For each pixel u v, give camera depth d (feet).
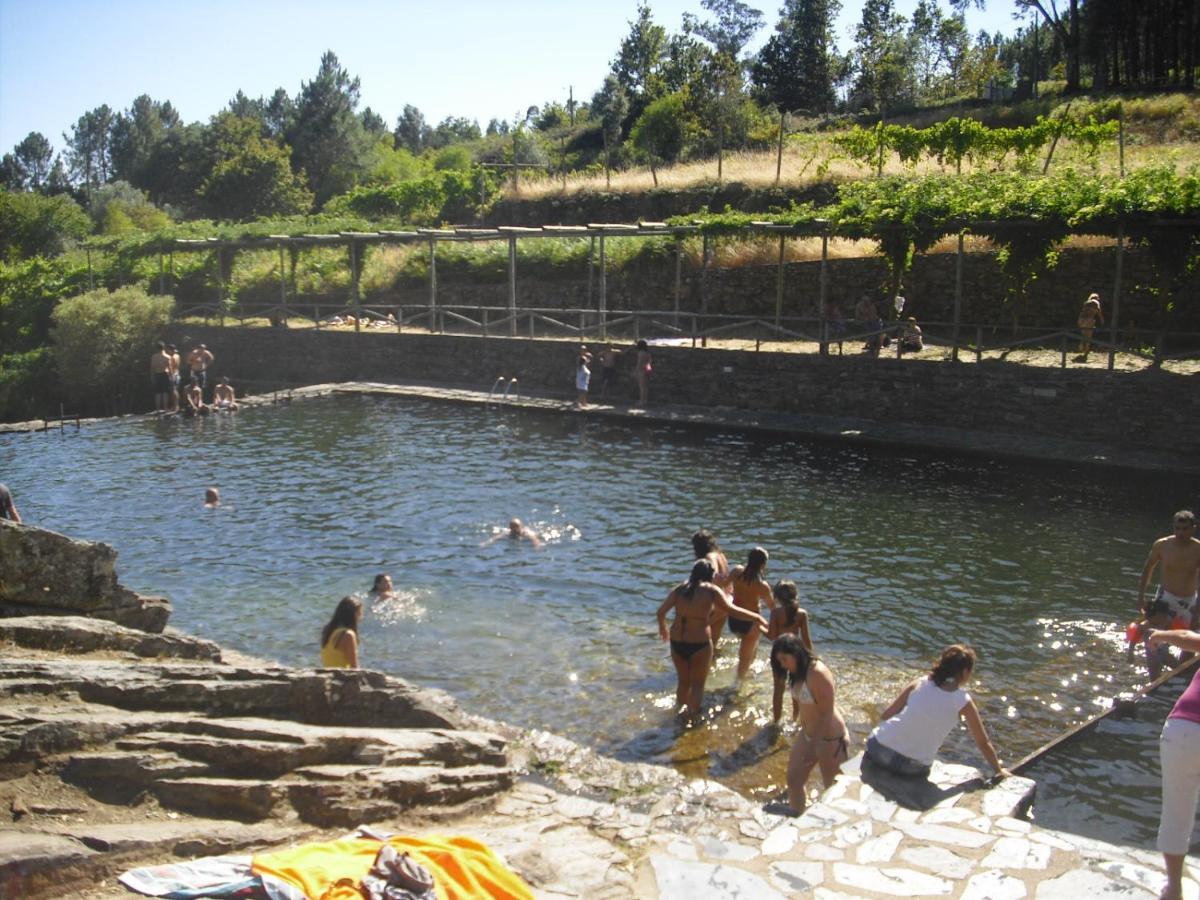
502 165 185.37
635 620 40.22
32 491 65.05
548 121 297.33
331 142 268.62
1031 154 105.60
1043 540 49.19
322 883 15.55
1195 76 156.25
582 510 56.49
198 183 258.37
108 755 18.99
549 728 30.94
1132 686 32.96
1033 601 41.22
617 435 77.92
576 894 16.79
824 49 209.26
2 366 129.80
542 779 24.64
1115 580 43.50
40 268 150.92
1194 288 82.33
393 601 42.63
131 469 71.20
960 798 20.93
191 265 145.79
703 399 86.33
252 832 17.93
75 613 27.89
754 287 106.32
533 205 150.82
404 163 241.96
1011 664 35.06
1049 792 23.31
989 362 72.33
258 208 224.12
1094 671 34.30
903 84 195.21
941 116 157.17
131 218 245.65
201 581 46.09
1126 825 21.72
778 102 207.62
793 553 48.03
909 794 21.25
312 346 114.32
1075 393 68.28
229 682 22.62
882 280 97.55
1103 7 159.84
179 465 72.02
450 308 108.27
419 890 15.21
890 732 22.39
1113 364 67.41
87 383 118.32
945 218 75.31
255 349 118.73
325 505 59.26
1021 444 67.67
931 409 74.64
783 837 19.13
